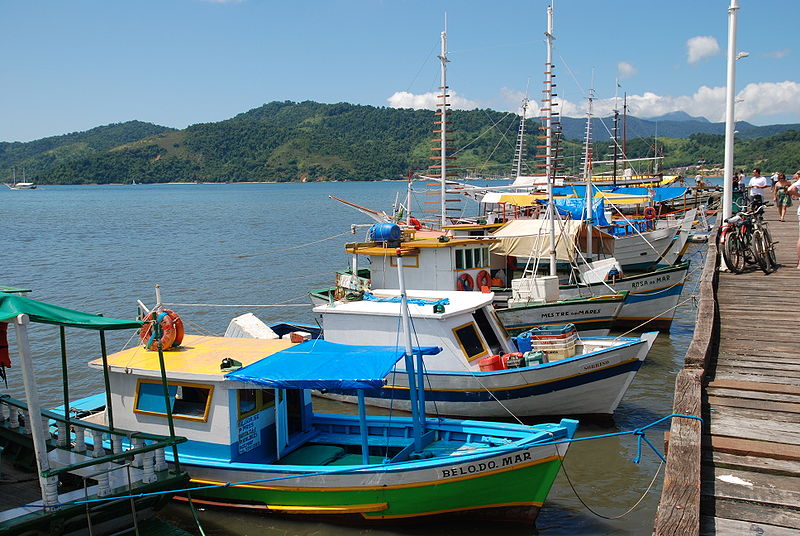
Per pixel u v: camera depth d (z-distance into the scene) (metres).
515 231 26.59
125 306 31.75
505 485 11.65
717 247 21.64
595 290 25.91
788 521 6.43
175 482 11.37
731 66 22.17
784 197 30.58
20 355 9.84
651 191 46.50
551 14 24.41
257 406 12.94
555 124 25.34
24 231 74.38
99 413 13.91
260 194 199.75
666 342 25.39
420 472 11.51
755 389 9.77
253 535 12.11
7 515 9.99
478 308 17.14
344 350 12.80
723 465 7.55
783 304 15.19
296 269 43.69
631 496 13.09
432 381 16.58
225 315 29.92
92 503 10.42
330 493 11.92
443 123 30.75
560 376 16.22
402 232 24.23
